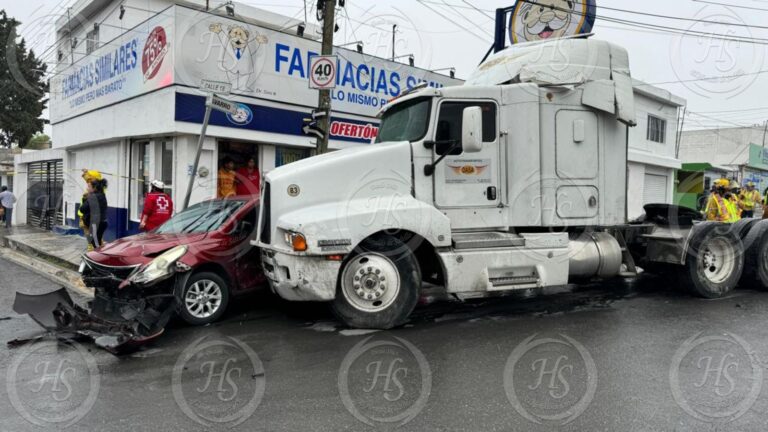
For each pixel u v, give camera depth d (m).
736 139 32.31
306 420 3.65
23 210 19.70
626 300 7.22
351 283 5.69
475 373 4.48
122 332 5.22
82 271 6.33
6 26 28.08
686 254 7.07
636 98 19.80
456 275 5.72
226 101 8.56
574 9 12.19
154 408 3.87
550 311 6.59
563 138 6.28
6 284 8.71
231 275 6.36
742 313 6.42
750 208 13.90
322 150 9.22
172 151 11.23
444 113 6.00
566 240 6.13
